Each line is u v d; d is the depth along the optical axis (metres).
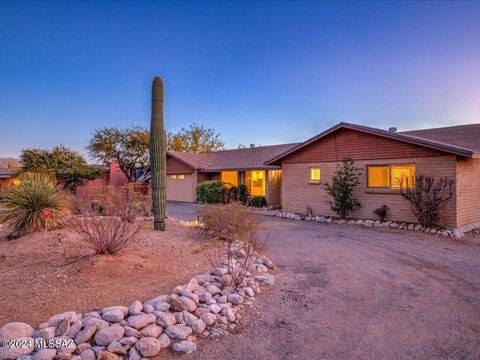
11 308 3.69
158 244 6.94
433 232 9.95
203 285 4.55
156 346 3.06
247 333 3.53
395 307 4.29
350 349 3.21
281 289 4.91
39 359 2.70
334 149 13.47
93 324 3.14
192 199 22.84
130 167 29.75
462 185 10.38
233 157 23.47
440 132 15.83
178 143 41.16
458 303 4.45
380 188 12.05
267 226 11.86
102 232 5.51
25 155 27.78
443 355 3.11
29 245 7.05
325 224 12.39
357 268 6.16
